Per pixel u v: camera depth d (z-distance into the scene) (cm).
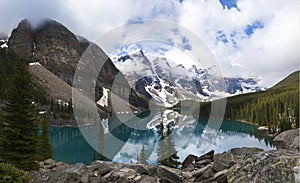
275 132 6919
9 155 1413
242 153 915
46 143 2634
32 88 1627
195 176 807
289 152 590
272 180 534
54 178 708
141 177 732
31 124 1534
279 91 12188
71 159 3566
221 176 723
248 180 567
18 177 702
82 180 720
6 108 1518
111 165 817
